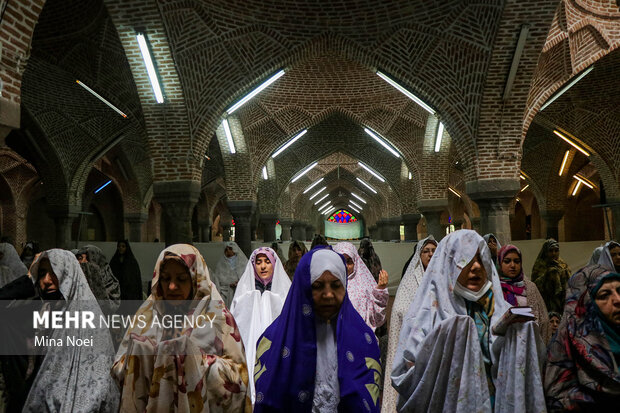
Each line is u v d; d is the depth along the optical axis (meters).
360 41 7.85
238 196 12.77
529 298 2.71
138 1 6.51
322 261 1.59
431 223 12.58
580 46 7.55
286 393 1.49
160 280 1.58
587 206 18.38
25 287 2.21
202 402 1.36
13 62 3.76
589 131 10.94
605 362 1.48
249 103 11.85
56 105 10.69
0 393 2.02
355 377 1.49
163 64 7.20
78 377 2.14
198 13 6.98
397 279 8.16
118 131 11.62
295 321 1.57
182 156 7.74
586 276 1.64
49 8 7.47
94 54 8.00
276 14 7.53
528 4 6.37
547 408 1.56
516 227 23.12
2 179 14.61
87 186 15.88
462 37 7.17
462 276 1.72
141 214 15.91
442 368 1.56
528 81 7.14
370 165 16.08
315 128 14.54
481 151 7.66
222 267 6.09
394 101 11.93
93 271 3.69
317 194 23.16
